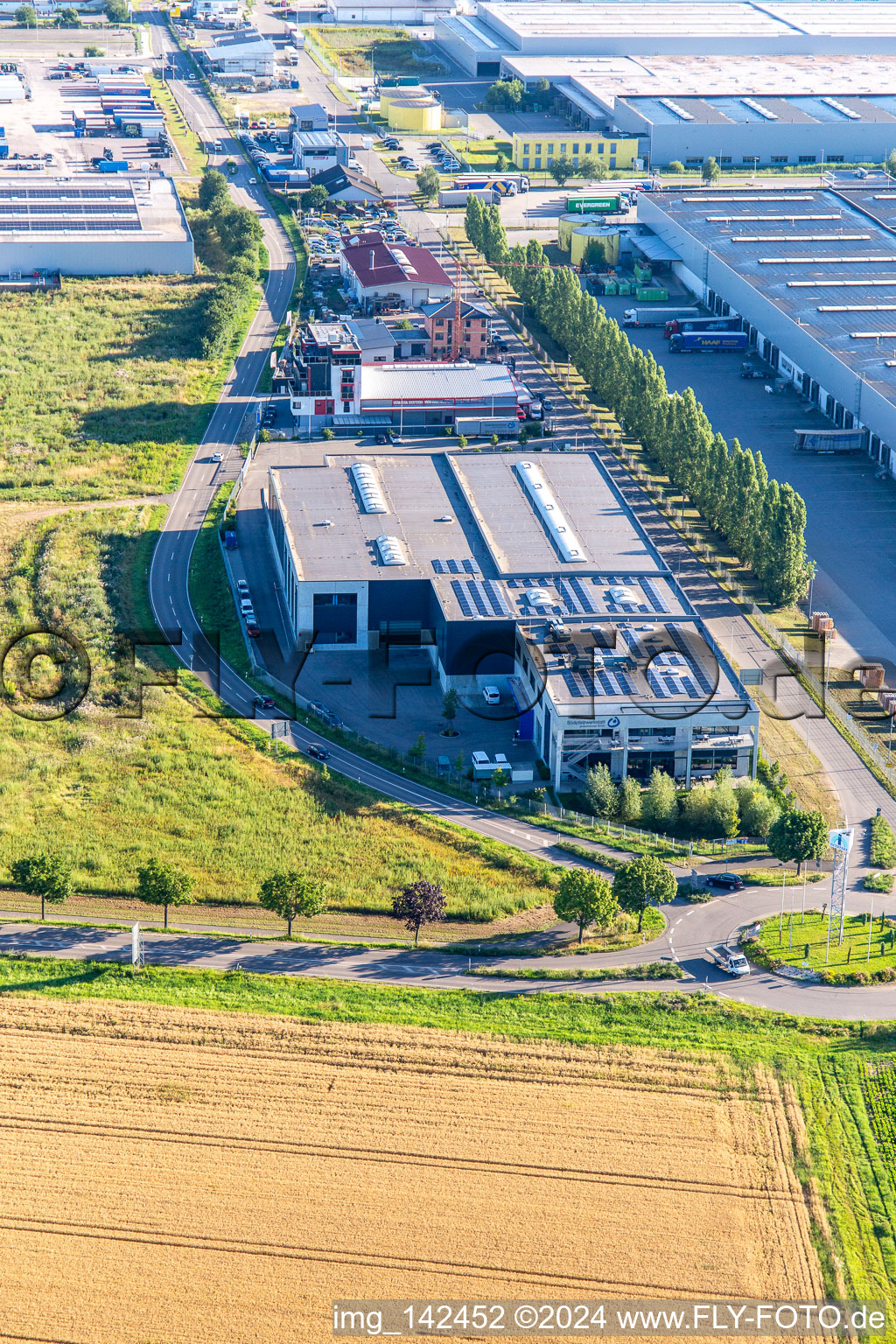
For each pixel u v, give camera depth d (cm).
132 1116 14162
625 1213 13288
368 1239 12875
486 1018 15825
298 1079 14712
